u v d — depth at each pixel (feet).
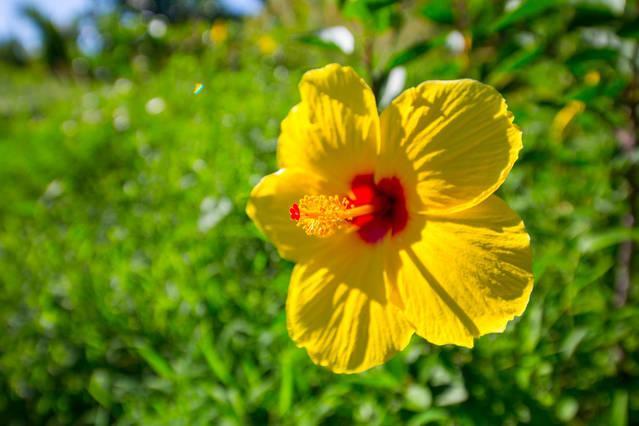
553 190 1.49
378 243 0.84
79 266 1.85
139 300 1.61
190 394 1.31
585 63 1.07
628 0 0.98
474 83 0.73
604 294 1.24
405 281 0.79
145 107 2.66
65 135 2.73
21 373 1.77
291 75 2.22
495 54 1.12
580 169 1.51
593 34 1.15
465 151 0.73
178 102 2.59
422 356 1.08
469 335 0.74
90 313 1.73
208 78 2.64
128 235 1.80
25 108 4.00
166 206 1.89
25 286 1.93
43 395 1.77
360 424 1.16
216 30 2.82
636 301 1.21
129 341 1.57
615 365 1.15
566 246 1.23
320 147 0.86
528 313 1.15
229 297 1.46
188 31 3.18
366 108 0.81
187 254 1.53
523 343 1.11
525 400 1.06
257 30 2.79
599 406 1.19
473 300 0.74
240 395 1.26
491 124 0.72
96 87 3.83
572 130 1.53
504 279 0.72
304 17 2.08
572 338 1.07
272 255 1.43
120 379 1.55
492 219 0.73
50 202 2.30
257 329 1.32
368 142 0.83
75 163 2.54
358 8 0.97
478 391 1.07
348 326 0.83
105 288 1.70
